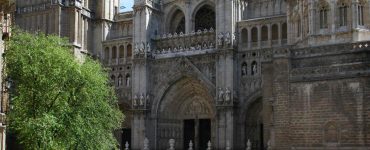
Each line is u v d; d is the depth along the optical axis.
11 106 54.62
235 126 77.44
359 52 49.62
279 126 50.81
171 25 90.62
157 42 88.25
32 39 57.34
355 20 58.88
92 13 94.00
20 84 53.34
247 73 78.38
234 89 77.88
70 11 88.81
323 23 60.53
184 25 90.25
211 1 85.12
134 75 86.44
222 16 79.75
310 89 49.56
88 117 57.09
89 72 57.91
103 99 62.31
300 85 50.19
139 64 86.19
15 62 54.03
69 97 54.53
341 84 48.00
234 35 79.06
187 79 83.88
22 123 50.59
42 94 52.69
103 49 93.06
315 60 51.50
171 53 85.00
